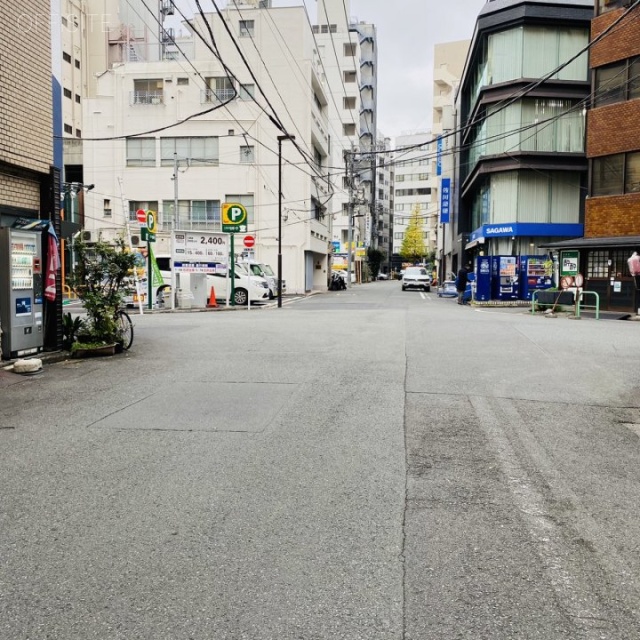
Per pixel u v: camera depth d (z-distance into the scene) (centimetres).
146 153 4084
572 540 377
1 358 976
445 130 4734
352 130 7619
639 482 481
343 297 3475
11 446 563
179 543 368
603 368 955
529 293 2781
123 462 516
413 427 625
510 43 2947
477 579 329
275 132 4062
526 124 2927
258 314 2017
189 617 292
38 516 407
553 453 551
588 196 2308
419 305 2600
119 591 315
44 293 1063
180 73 4053
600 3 2277
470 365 971
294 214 4084
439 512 417
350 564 343
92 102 4100
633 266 1988
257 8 4056
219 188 4066
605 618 293
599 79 2283
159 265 2725
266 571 335
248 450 546
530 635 279
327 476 483
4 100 965
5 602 305
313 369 936
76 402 739
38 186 1077
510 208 2975
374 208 9656
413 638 276
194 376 892
